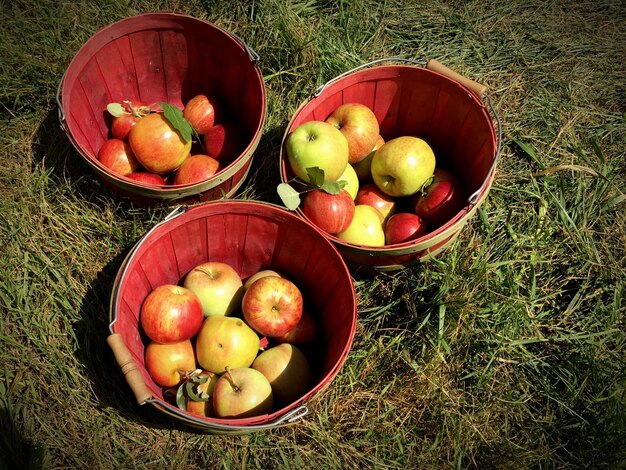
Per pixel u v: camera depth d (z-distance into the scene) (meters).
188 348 1.91
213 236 2.08
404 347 2.14
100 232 2.31
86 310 2.15
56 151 2.46
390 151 2.17
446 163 2.49
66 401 1.97
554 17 3.22
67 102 2.10
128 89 2.49
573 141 2.73
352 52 2.92
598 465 1.92
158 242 1.93
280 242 2.08
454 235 2.14
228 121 2.57
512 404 2.07
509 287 2.27
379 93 2.37
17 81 2.59
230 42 2.28
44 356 2.05
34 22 2.81
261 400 1.79
